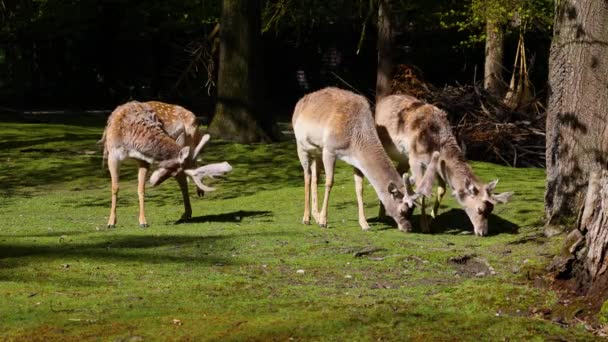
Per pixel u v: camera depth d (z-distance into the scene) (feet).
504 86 107.34
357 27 146.72
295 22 116.88
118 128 46.29
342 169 71.97
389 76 91.45
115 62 153.89
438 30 143.54
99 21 148.87
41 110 143.43
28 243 39.55
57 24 144.05
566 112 38.29
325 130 43.96
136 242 39.58
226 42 88.43
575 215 38.32
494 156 82.64
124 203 60.13
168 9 142.72
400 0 103.19
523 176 67.92
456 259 34.83
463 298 27.63
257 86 88.84
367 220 48.03
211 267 33.60
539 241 38.24
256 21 88.99
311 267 33.81
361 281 31.53
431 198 53.88
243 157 79.51
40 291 28.60
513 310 26.37
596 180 27.32
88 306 26.43
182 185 49.39
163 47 152.05
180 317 24.89
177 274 32.27
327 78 156.97
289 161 77.46
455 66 144.97
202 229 44.75
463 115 85.20
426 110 44.98
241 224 47.26
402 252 36.35
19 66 161.68
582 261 27.35
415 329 23.34
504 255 36.04
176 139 49.75
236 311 25.64
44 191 66.13
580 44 37.68
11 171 73.92
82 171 74.13
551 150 39.73
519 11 94.12
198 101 142.61
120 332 23.27
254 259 35.32
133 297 27.76
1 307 26.21
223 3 88.89
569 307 25.81
